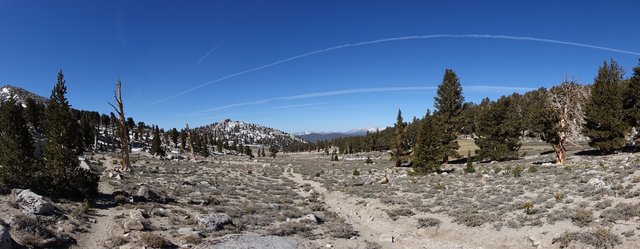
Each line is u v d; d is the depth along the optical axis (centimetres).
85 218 1898
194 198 3008
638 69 4434
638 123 4356
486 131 5662
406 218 2439
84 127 8419
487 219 2097
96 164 5025
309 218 2422
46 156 2311
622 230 1591
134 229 1820
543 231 1783
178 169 5641
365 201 3109
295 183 4784
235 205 2875
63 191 2261
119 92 4059
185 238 1764
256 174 5784
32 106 8644
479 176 3703
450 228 2106
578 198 2205
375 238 2127
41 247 1414
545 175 3238
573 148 6266
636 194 1966
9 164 2169
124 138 4125
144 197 2573
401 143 6438
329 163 8556
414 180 3934
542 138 4431
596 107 4422
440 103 6328
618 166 3100
